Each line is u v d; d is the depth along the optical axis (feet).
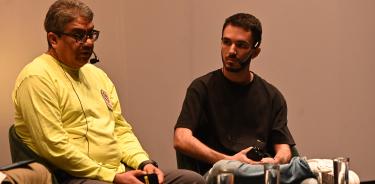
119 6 17.49
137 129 18.07
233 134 14.39
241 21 14.30
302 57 20.35
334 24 20.75
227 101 14.46
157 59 18.21
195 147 13.67
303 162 12.37
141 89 18.02
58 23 12.14
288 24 20.10
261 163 12.43
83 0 16.90
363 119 21.30
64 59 12.30
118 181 11.95
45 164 11.83
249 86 14.64
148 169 12.60
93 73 13.15
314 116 20.62
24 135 12.04
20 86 11.89
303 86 20.42
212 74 14.64
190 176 12.64
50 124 11.72
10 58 15.88
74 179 11.89
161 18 18.20
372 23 21.27
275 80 19.99
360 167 21.35
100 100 12.84
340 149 21.02
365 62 21.22
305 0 20.30
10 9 15.85
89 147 12.30
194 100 14.32
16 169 10.84
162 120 18.43
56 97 11.98
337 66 20.84
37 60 12.23
